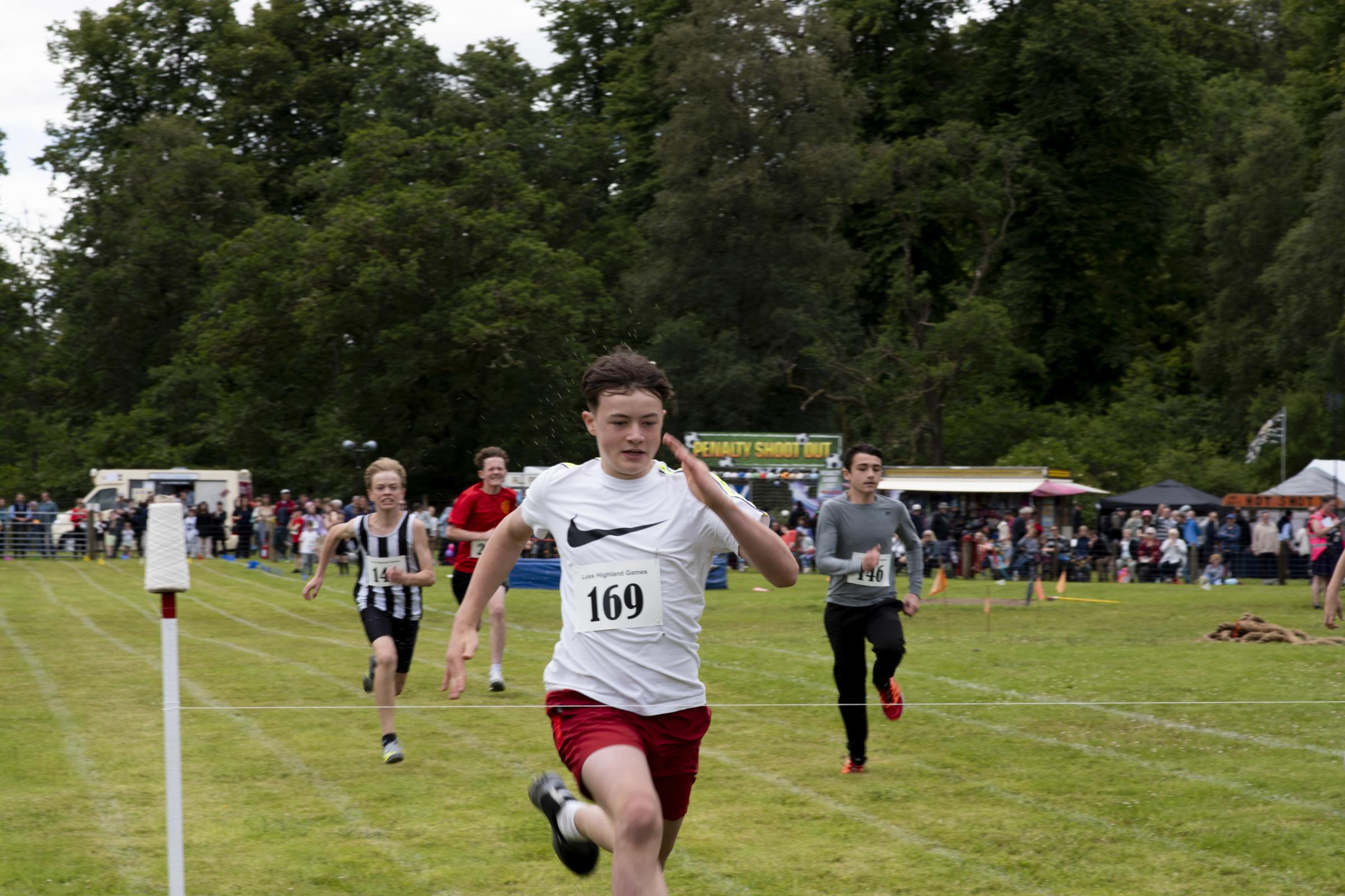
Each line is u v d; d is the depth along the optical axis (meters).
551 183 45.28
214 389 47.31
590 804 3.91
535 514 3.92
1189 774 6.89
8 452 48.22
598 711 3.71
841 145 38.31
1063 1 43.19
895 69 45.50
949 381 40.44
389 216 38.59
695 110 37.97
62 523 33.31
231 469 44.88
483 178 40.72
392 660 7.37
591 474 3.87
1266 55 63.59
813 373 40.88
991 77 45.28
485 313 35.34
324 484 39.94
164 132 50.44
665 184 39.66
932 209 43.00
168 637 4.50
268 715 8.84
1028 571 27.03
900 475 32.00
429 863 5.33
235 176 50.16
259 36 52.53
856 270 41.44
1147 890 4.96
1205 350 47.03
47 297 52.19
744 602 20.56
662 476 3.84
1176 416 45.66
